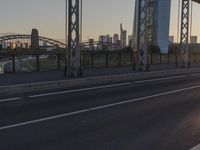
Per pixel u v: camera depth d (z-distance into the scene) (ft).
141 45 109.29
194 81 86.63
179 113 41.91
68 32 81.00
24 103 47.60
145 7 107.76
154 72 106.93
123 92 61.41
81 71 81.76
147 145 27.68
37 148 26.37
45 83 67.21
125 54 134.72
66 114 39.88
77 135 30.48
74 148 26.50
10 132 31.30
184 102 50.80
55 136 30.01
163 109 44.47
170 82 82.99
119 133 31.48
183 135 31.09
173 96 57.31
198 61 208.85
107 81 82.89
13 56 87.86
